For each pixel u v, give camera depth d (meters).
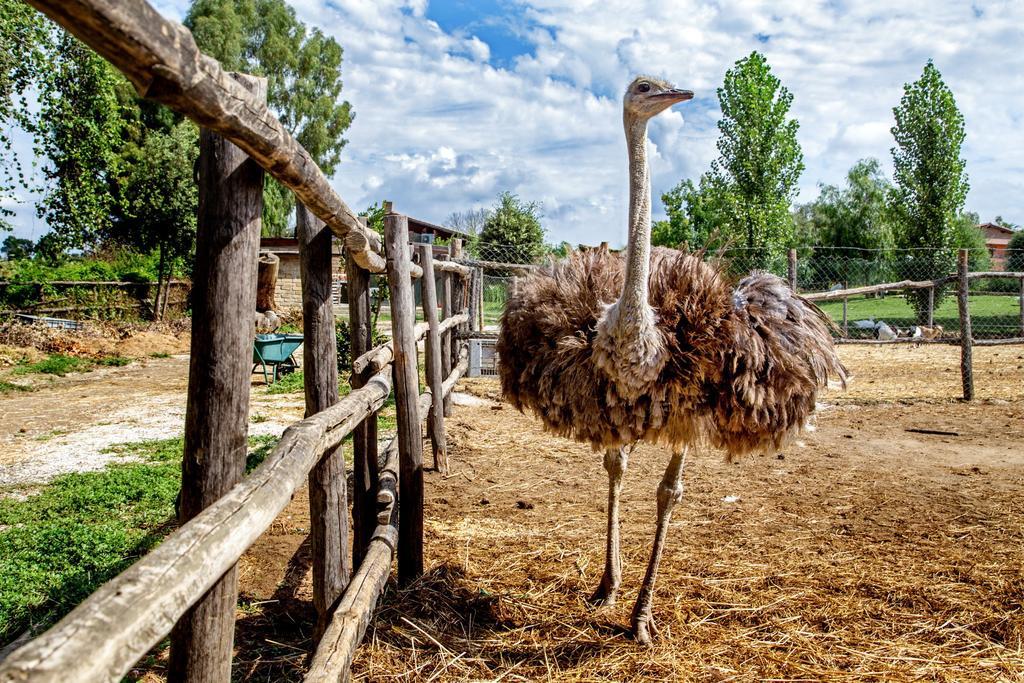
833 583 4.13
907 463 6.82
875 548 4.64
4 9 13.30
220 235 1.88
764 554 4.56
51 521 4.99
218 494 1.91
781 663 3.35
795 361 3.29
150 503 5.42
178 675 1.88
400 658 3.37
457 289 10.01
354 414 2.83
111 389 11.58
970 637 3.55
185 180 22.55
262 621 3.66
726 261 3.87
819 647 3.48
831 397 10.42
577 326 3.47
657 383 3.21
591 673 3.27
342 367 12.45
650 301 3.34
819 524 5.10
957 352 16.06
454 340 9.73
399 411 4.21
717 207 22.67
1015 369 13.08
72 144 15.58
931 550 4.59
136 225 22.34
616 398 3.26
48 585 3.85
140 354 16.19
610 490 3.90
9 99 14.04
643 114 3.32
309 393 2.96
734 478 6.30
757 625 3.68
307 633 3.56
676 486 3.55
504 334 3.96
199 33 38.56
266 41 42.22
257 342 11.80
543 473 6.46
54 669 1.02
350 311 3.83
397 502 4.16
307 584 4.08
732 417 3.25
